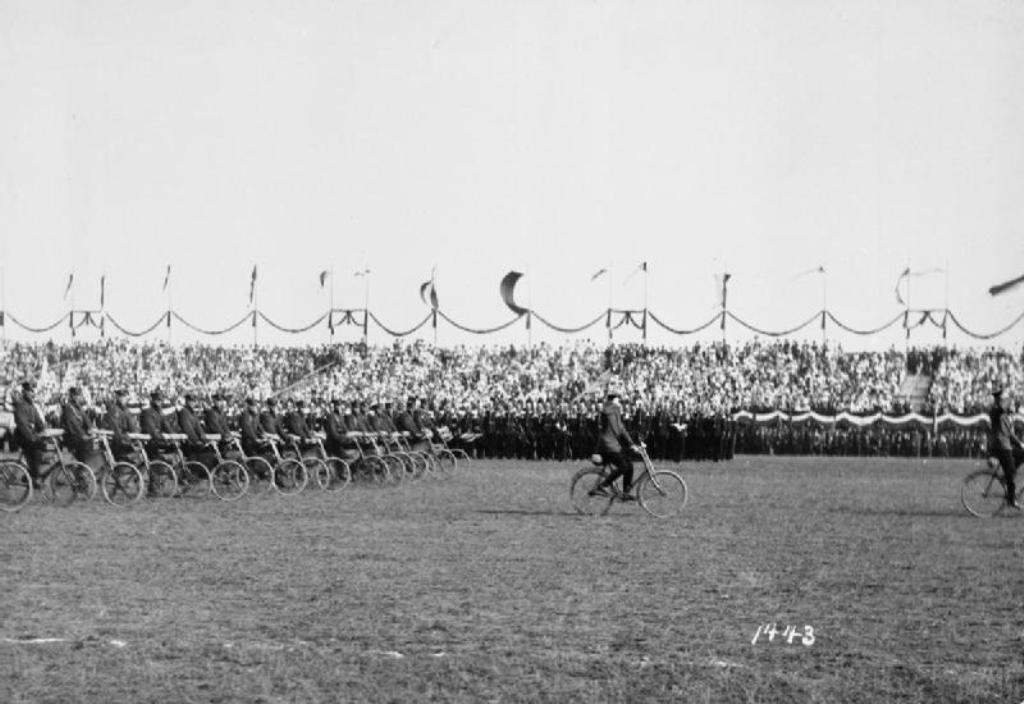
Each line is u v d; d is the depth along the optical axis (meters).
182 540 24.20
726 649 15.12
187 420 33.97
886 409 61.59
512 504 32.38
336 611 17.02
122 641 15.23
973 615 17.28
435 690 13.12
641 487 30.45
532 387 64.19
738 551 23.00
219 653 14.63
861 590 19.05
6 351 61.56
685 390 62.59
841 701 12.95
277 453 36.41
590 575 20.09
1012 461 29.75
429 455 44.22
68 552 22.42
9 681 13.41
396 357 67.19
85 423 32.22
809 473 46.62
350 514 29.52
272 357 67.56
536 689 13.20
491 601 17.78
